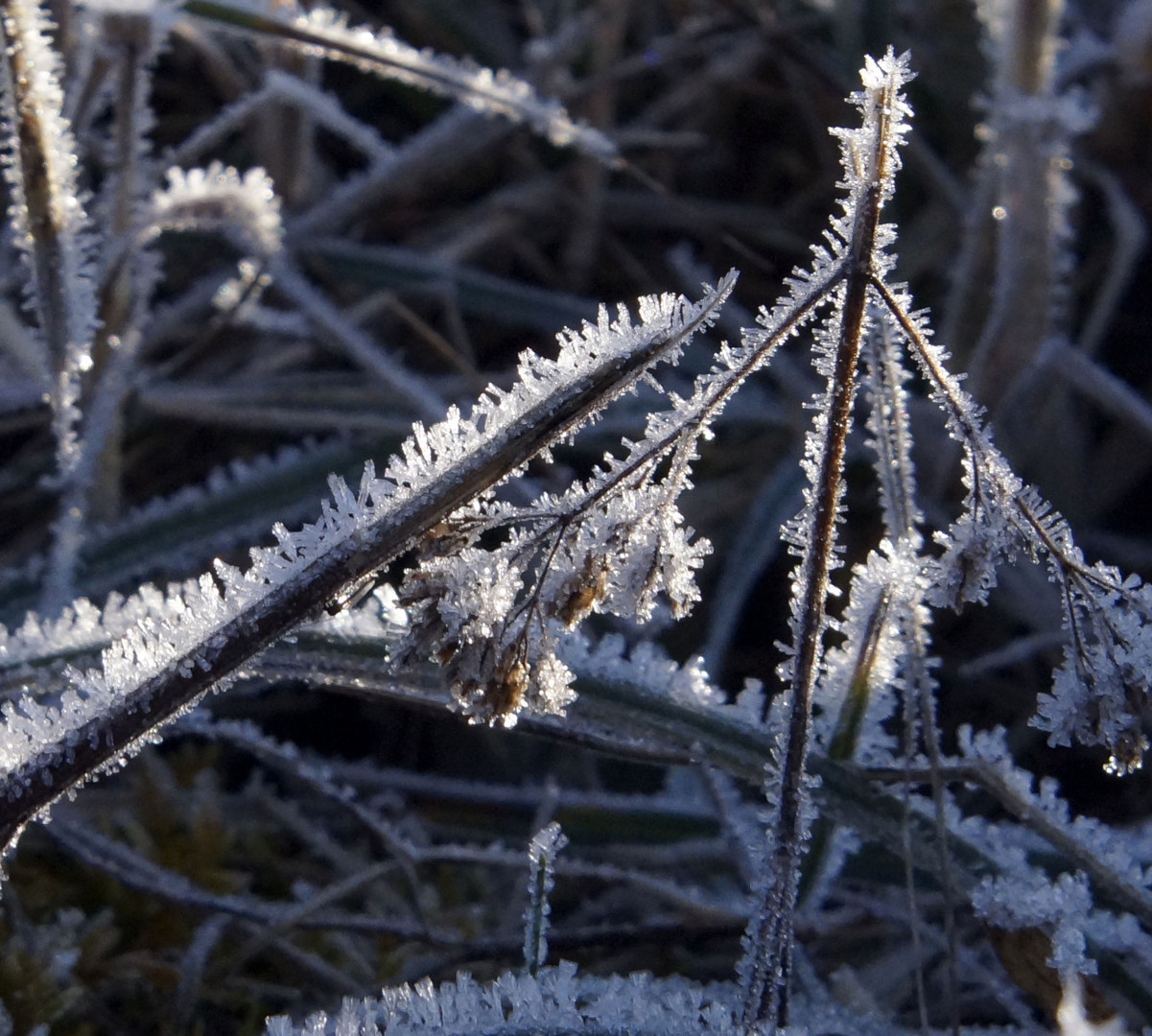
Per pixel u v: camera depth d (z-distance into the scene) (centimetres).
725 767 33
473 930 39
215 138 44
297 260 54
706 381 29
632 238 61
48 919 38
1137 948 33
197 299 52
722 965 38
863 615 32
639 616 29
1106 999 35
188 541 41
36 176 34
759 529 48
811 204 60
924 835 33
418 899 36
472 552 28
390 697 33
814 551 29
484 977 37
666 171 61
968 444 29
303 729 48
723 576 47
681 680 33
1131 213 53
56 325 35
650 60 58
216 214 41
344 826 42
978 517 29
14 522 48
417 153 53
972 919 37
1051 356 48
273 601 29
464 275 55
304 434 52
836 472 29
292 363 54
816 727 33
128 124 40
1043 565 47
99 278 39
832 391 29
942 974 38
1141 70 55
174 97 59
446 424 29
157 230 40
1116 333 56
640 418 51
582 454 51
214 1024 38
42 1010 36
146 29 39
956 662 49
